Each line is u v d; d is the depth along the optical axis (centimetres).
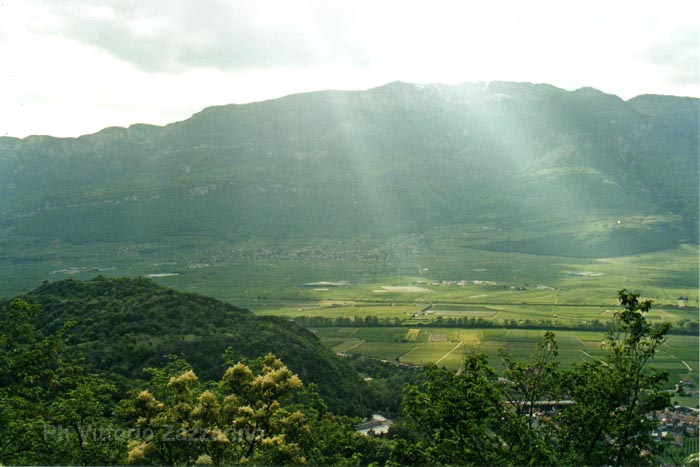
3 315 10769
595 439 3738
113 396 7950
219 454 3888
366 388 11931
